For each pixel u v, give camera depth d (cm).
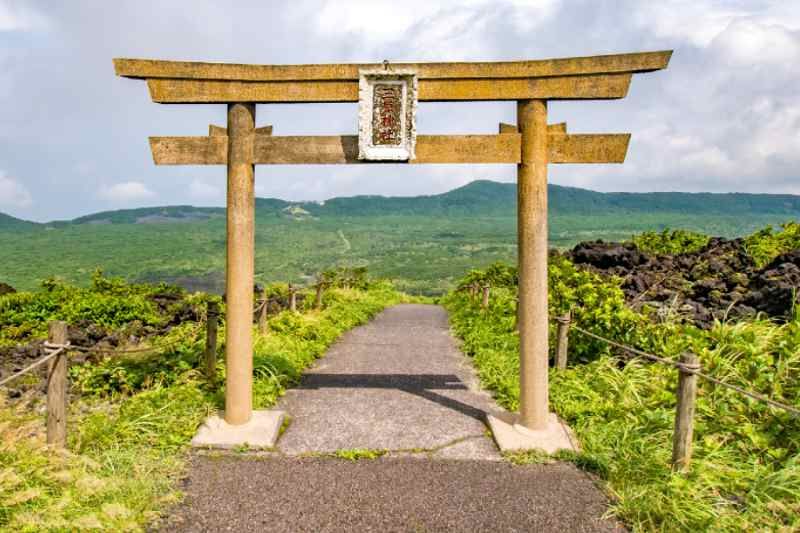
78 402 570
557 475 416
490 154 469
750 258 1080
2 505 318
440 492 389
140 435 457
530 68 456
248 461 434
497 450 462
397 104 465
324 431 500
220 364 647
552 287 794
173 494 368
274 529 340
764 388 497
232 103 473
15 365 707
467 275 1927
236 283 479
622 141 460
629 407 519
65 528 312
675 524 340
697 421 469
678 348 607
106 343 824
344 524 347
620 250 1202
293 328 927
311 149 477
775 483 369
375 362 797
